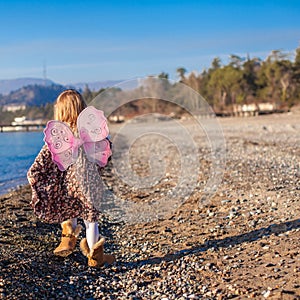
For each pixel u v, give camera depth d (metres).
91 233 6.29
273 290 5.32
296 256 6.33
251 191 11.05
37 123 69.06
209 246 7.27
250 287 5.50
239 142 26.61
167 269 6.49
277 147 22.48
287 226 7.73
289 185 11.44
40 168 6.00
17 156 31.62
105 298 5.59
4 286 5.42
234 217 8.89
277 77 83.00
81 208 6.16
